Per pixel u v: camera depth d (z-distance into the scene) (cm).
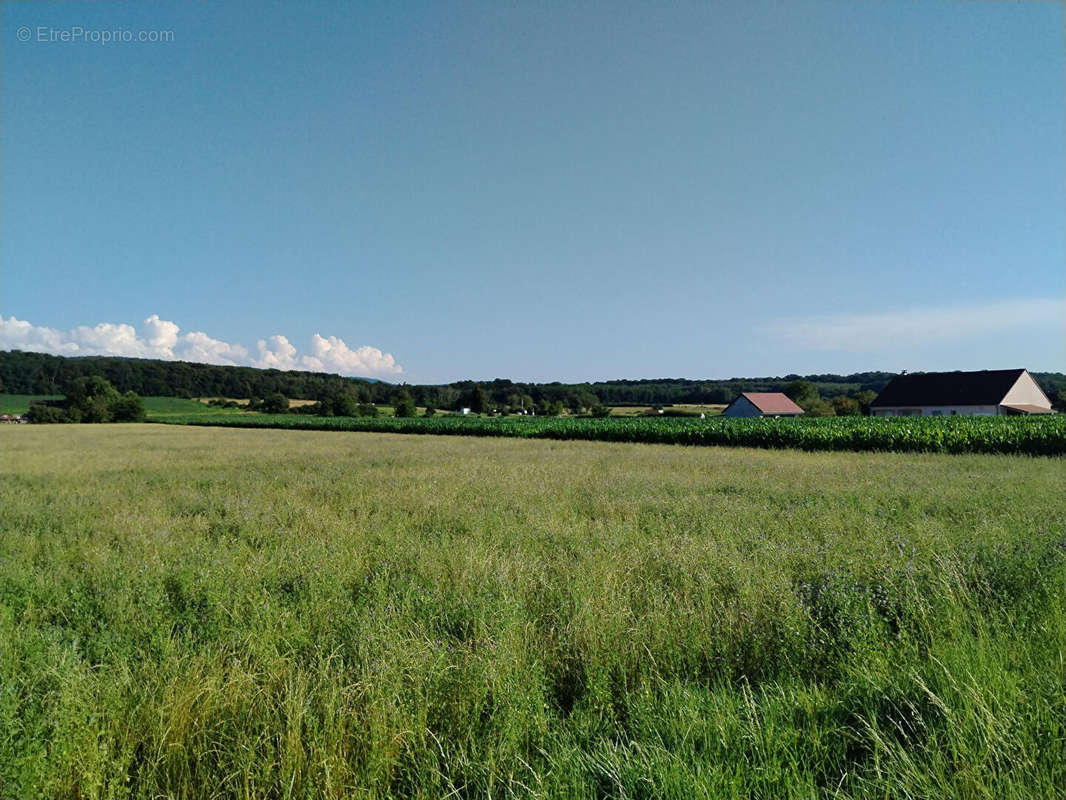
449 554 643
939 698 320
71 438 4200
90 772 275
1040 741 292
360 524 862
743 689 352
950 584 510
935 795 262
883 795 267
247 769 283
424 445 3153
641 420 5156
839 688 354
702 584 543
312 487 1313
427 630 443
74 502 1104
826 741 308
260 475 1602
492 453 2434
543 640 434
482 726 328
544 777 281
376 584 540
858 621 414
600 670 371
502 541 739
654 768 276
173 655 388
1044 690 331
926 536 709
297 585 561
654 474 1512
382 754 294
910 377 7075
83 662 385
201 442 3638
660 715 329
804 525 827
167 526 859
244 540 771
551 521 850
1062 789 264
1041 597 477
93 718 306
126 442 3638
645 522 881
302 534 804
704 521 847
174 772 302
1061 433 2033
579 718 334
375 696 333
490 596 482
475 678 354
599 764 289
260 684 367
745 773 275
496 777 286
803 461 1880
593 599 480
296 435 4731
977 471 1487
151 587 534
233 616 466
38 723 302
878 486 1209
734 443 2953
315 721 308
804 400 10169
